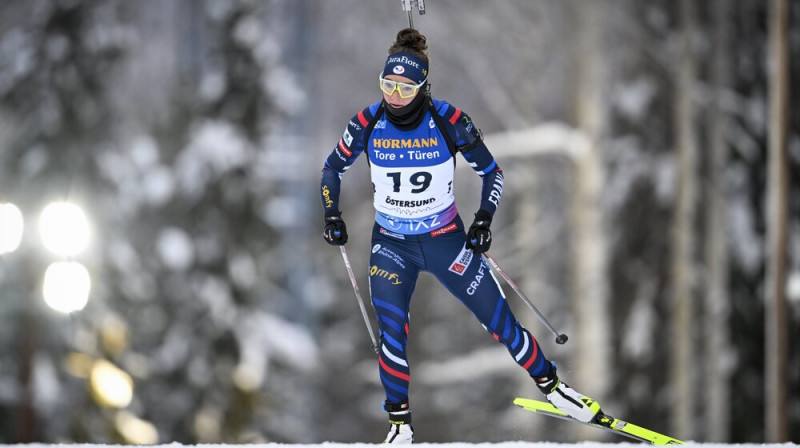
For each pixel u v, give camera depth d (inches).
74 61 2170.3
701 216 2952.8
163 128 2613.2
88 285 1254.9
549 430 2827.3
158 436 2235.5
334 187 722.2
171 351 2253.9
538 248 3070.9
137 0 3575.3
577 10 2716.5
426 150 679.7
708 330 2810.0
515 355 720.3
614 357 2733.8
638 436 746.2
